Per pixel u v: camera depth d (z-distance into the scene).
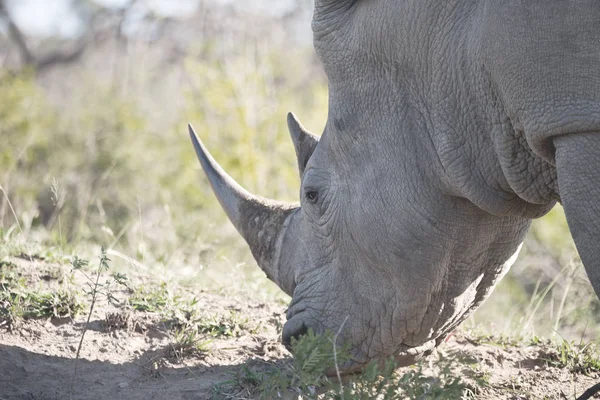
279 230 13.58
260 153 37.03
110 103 43.66
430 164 12.02
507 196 11.91
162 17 67.38
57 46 70.56
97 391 13.22
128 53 63.75
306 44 63.75
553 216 32.66
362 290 12.58
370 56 12.27
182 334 14.73
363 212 12.31
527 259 30.92
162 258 20.91
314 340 11.51
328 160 12.88
